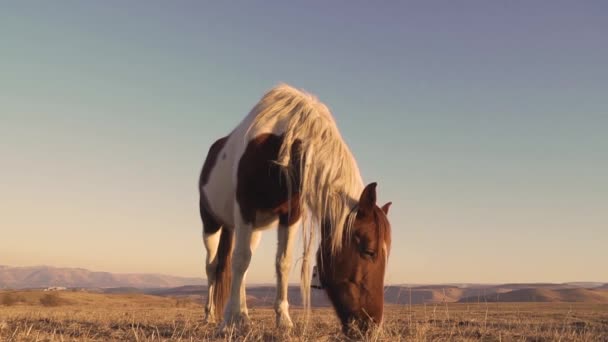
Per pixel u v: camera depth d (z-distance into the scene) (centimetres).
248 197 646
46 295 4850
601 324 1065
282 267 662
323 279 556
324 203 555
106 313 1527
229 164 748
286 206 655
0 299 4234
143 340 589
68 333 665
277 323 658
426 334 661
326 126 608
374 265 531
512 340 668
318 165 569
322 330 649
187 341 583
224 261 854
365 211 543
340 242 533
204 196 870
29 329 637
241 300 688
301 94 669
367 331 518
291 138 606
